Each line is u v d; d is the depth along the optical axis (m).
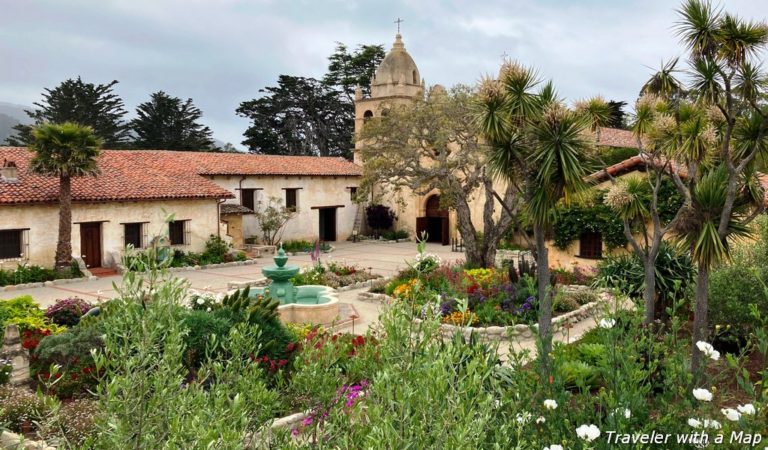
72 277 23.25
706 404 4.41
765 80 8.51
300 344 9.67
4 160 25.14
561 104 9.02
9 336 9.62
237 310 9.99
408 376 3.68
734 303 10.09
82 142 23.22
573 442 4.15
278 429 4.12
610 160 27.62
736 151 8.88
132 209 26.45
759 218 11.61
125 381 3.31
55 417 4.05
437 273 18.81
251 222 34.53
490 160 9.34
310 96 57.25
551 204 9.08
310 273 22.11
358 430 3.63
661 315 13.21
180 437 3.26
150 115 51.94
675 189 17.30
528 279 6.62
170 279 3.65
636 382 4.65
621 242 18.97
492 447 3.85
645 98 10.66
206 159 34.03
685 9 8.50
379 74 38.72
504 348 12.02
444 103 22.36
